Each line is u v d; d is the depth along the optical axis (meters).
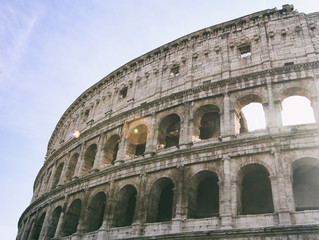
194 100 48.88
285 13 50.78
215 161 41.19
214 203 44.16
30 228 67.44
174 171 43.53
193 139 45.66
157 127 50.66
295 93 43.47
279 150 37.91
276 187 35.88
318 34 46.59
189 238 36.28
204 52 54.28
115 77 68.00
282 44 47.94
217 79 49.84
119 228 43.84
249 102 46.03
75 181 55.81
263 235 33.00
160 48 61.00
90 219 50.16
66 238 49.94
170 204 47.72
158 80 57.53
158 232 39.88
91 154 61.62
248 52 51.44
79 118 72.38
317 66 42.84
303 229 31.59
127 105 59.09
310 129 37.72
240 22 53.59
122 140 53.81
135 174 46.81
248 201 41.72
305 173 40.16
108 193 48.69
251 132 41.53
